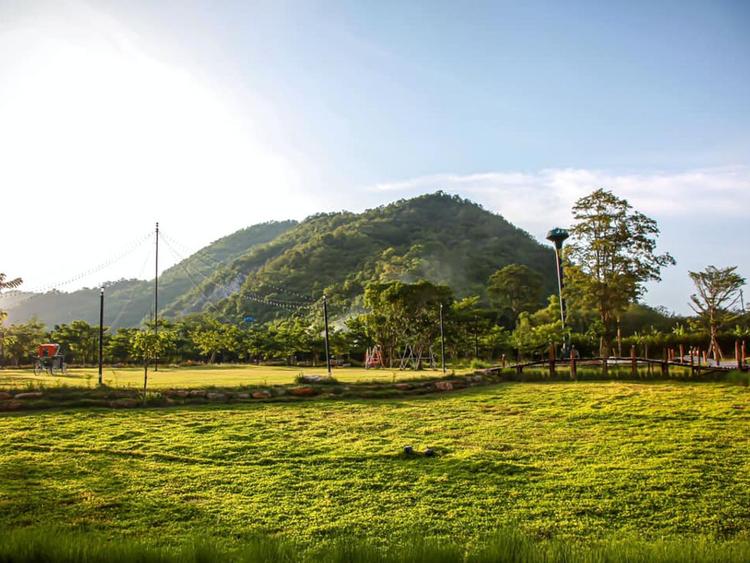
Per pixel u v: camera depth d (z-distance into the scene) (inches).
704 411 709.3
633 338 1691.7
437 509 411.5
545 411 743.1
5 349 1669.5
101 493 428.5
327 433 618.5
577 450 559.5
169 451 538.9
